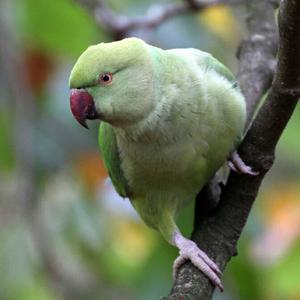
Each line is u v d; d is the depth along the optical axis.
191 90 7.58
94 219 10.10
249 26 8.84
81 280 10.16
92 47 7.53
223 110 7.69
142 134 7.62
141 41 7.56
